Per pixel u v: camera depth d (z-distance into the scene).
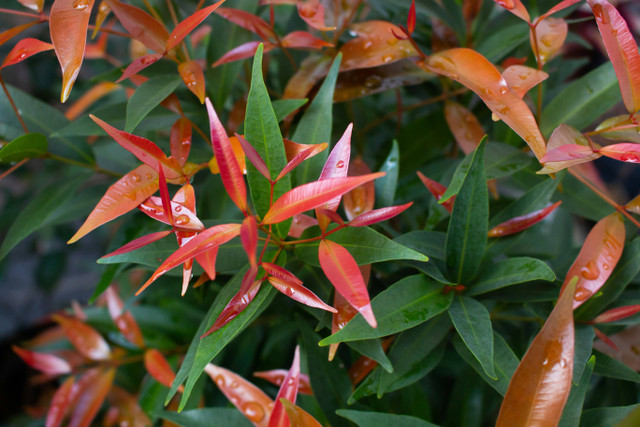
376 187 0.49
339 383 0.47
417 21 0.56
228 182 0.40
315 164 0.46
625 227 0.46
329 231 0.42
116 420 0.65
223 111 0.58
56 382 1.02
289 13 0.61
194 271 0.44
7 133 0.51
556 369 0.40
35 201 0.52
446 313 0.46
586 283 0.44
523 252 0.56
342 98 0.51
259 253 0.44
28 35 1.04
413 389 0.51
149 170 0.43
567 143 0.43
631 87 0.43
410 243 0.46
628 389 0.52
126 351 0.60
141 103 0.46
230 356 0.58
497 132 0.53
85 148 0.54
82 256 1.31
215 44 0.52
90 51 0.66
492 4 0.56
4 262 1.10
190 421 0.47
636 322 0.45
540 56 0.47
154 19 0.47
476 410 0.53
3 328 1.19
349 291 0.39
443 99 0.56
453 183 0.45
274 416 0.43
